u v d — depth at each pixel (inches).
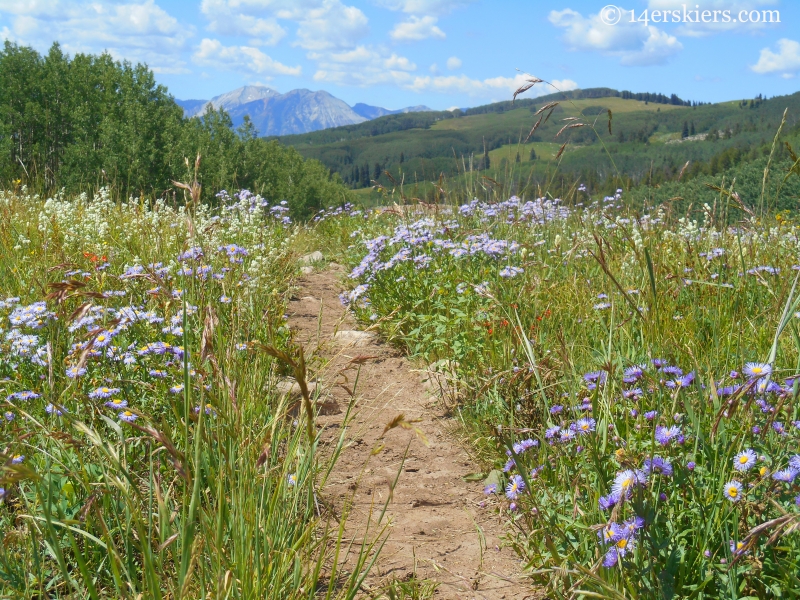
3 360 136.2
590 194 303.9
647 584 85.4
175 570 91.3
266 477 101.4
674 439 97.7
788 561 84.0
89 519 95.4
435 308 235.8
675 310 180.1
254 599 83.0
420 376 207.2
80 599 83.7
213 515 92.3
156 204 346.9
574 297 207.9
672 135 6235.2
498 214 301.7
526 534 106.3
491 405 160.6
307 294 316.8
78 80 1913.1
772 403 99.1
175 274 186.4
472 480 146.0
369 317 248.1
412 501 135.9
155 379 132.3
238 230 348.5
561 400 142.1
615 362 133.1
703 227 246.4
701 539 91.9
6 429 110.7
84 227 288.5
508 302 200.4
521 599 100.2
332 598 97.0
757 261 216.1
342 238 471.5
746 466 88.8
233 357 136.9
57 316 144.4
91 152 1302.9
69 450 108.1
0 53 1904.5
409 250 267.3
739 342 143.5
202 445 107.1
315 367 190.9
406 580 104.6
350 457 155.1
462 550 116.3
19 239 255.3
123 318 146.6
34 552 85.5
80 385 125.5
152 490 90.4
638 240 239.3
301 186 2497.5
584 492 105.0
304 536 98.5
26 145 1742.1
